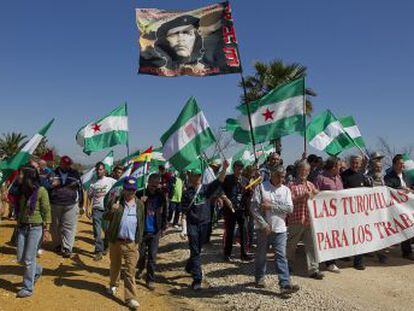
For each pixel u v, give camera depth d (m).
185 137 8.62
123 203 7.49
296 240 8.64
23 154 9.80
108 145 12.18
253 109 9.20
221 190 8.57
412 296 7.67
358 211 8.98
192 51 8.05
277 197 7.70
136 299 7.69
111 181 10.52
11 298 7.03
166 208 8.61
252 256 10.39
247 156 15.22
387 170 10.52
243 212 9.97
